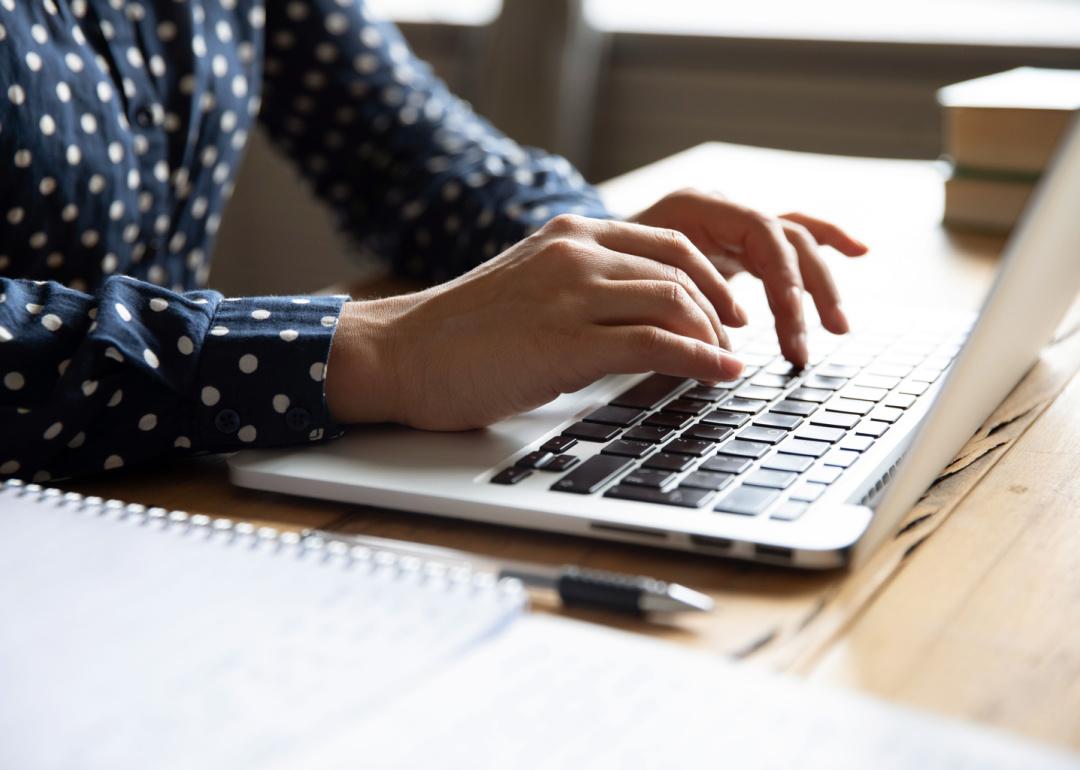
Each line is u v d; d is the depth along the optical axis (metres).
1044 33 2.01
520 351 0.54
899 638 0.38
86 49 0.81
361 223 1.04
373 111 1.05
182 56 0.89
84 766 0.28
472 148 1.02
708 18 2.29
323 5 1.05
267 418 0.54
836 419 0.55
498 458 0.51
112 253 0.84
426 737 0.29
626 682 0.32
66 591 0.37
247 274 2.77
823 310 0.71
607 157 2.38
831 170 1.33
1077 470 0.52
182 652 0.33
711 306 0.58
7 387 0.52
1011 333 0.50
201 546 0.40
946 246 1.02
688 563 0.44
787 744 0.29
